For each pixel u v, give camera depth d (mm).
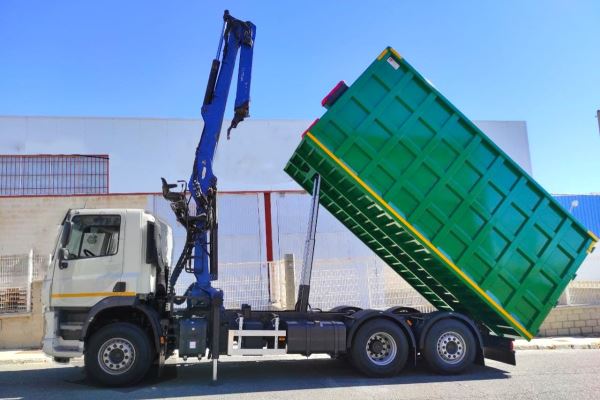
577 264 9250
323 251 20188
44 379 8711
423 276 11172
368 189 8773
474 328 9062
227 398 7160
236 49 9773
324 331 8531
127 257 8297
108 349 7926
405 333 8836
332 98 8844
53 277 8133
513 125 29953
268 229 20312
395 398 7129
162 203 18375
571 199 25000
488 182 9109
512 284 9148
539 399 7020
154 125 26000
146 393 7492
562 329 13688
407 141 8906
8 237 17781
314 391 7582
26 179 24250
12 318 12336
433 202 8953
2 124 24484
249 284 13438
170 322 8438
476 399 7043
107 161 25266
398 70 8945
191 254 8953
